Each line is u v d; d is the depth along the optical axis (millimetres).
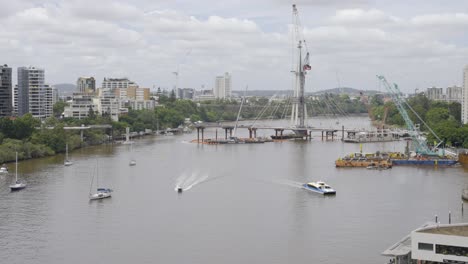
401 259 190375
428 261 184250
